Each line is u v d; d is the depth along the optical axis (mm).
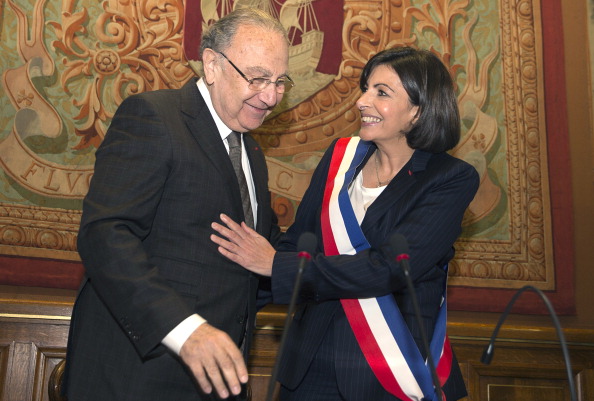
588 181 4316
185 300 2021
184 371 2010
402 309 2295
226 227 2168
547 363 3998
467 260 4109
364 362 2217
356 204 2477
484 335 3977
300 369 2277
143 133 2049
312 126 4137
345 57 4246
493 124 4312
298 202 4035
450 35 4387
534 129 4340
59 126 3803
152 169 2004
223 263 2141
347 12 4297
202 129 2186
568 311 4121
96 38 3949
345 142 2689
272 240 2699
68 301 3600
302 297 2289
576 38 4480
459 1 4438
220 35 2244
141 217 1951
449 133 2438
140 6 4047
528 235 4199
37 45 3850
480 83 4352
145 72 3990
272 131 4082
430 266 2289
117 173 1977
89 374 1969
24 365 3418
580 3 4480
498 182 4242
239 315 2170
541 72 4414
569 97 4406
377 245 2328
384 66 2475
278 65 2215
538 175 4285
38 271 3586
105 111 3895
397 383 2186
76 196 3752
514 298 1673
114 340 1981
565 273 4172
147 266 1864
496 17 4453
